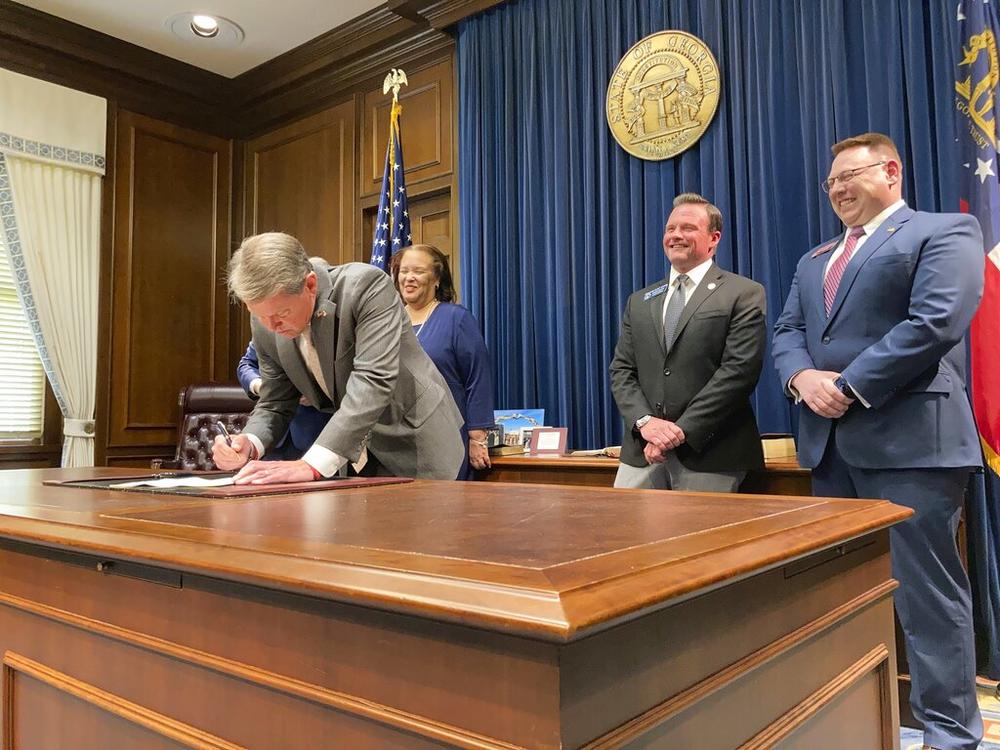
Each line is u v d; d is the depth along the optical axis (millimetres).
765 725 838
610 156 3527
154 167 5121
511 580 632
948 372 1828
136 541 917
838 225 2881
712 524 936
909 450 1776
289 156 5277
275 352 1901
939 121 2684
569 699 586
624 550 753
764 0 3139
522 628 563
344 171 4898
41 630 1078
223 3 4414
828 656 982
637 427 2275
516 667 606
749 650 812
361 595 661
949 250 1792
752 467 2191
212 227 5406
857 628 1067
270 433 1972
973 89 2580
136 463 4938
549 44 3768
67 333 4629
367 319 1774
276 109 5297
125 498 1324
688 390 2238
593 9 3621
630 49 3453
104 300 4820
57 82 4703
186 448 4348
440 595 628
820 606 965
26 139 4484
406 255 2869
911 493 1790
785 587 889
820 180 2938
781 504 1161
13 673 1126
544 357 3656
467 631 636
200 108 5359
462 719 636
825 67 2953
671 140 3326
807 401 1905
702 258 2354
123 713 929
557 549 762
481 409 2775
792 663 899
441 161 4355
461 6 4051
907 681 2115
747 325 2207
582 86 3625
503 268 3822
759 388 2992
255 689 798
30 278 4492
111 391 4832
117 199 4918
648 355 2344
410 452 1989
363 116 4840
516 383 3734
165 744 888
